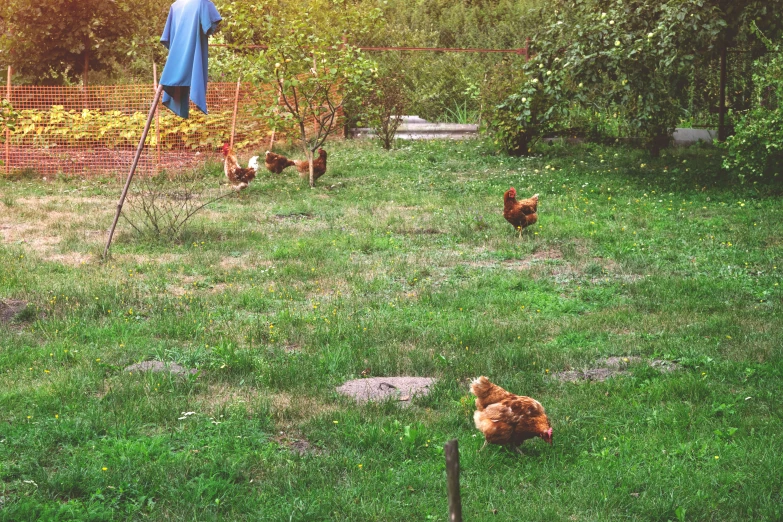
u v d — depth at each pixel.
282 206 16.45
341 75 18.20
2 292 10.38
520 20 29.02
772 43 18.30
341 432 6.68
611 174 19.39
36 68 22.00
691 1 17.12
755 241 13.52
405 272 11.96
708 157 20.75
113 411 6.93
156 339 9.04
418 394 7.61
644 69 18.47
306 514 5.38
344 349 8.67
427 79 27.09
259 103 18.20
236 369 8.12
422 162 21.09
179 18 12.27
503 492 5.79
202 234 14.04
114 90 21.34
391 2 30.42
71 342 8.81
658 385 7.65
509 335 9.23
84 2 21.78
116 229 14.40
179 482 5.77
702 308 10.25
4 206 16.25
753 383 7.79
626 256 12.83
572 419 7.06
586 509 5.58
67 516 5.30
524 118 20.14
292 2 19.11
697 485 5.81
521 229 14.06
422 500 5.65
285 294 10.77
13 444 6.25
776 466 6.04
